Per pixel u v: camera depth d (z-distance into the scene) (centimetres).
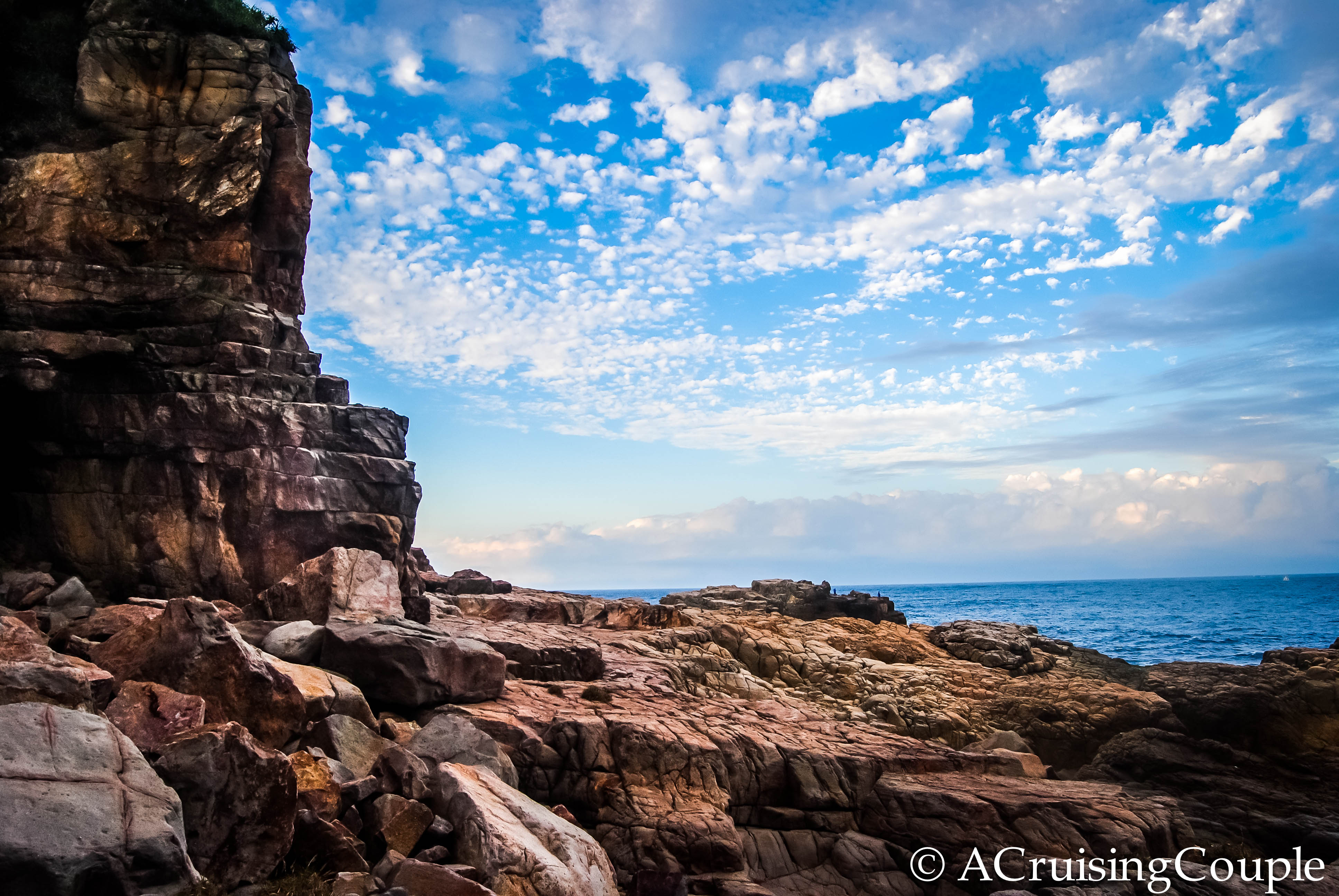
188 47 1931
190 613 1048
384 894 759
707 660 2153
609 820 1231
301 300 2123
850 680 2295
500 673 1444
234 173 1923
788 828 1377
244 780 741
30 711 684
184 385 1742
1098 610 11781
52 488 1750
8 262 1714
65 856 579
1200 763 1839
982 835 1307
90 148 1847
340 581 1548
